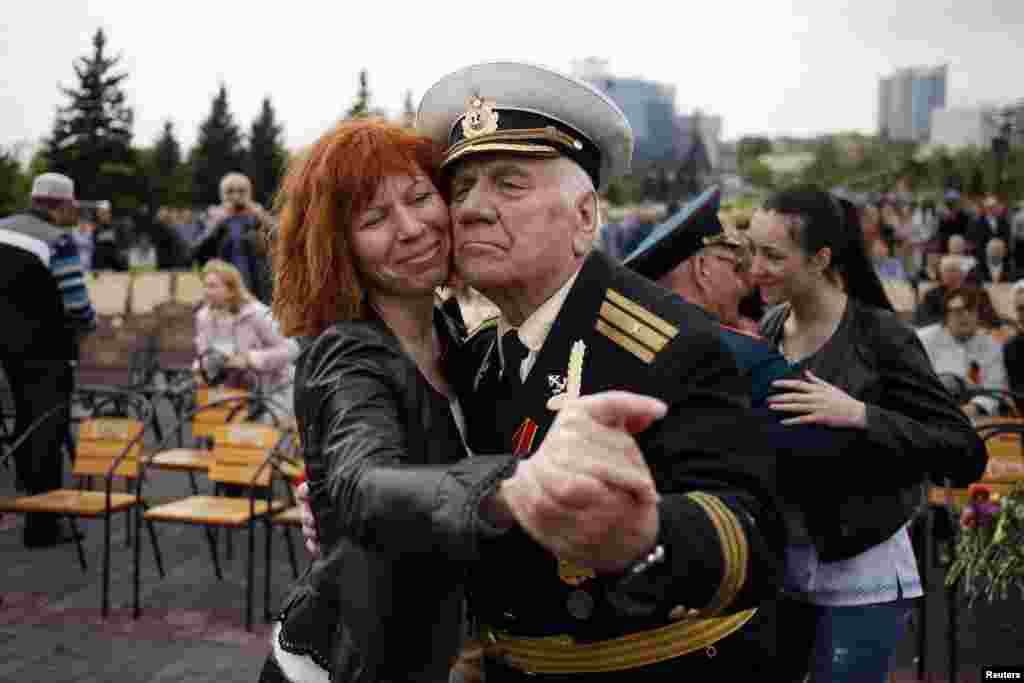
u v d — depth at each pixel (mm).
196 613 5113
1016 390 6262
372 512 1243
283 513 5184
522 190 1625
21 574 5645
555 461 1061
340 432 1446
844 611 2510
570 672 1633
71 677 4324
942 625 4691
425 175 1711
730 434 1490
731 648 1664
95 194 38188
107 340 11945
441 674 1520
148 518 5191
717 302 2523
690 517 1300
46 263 5793
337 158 1673
